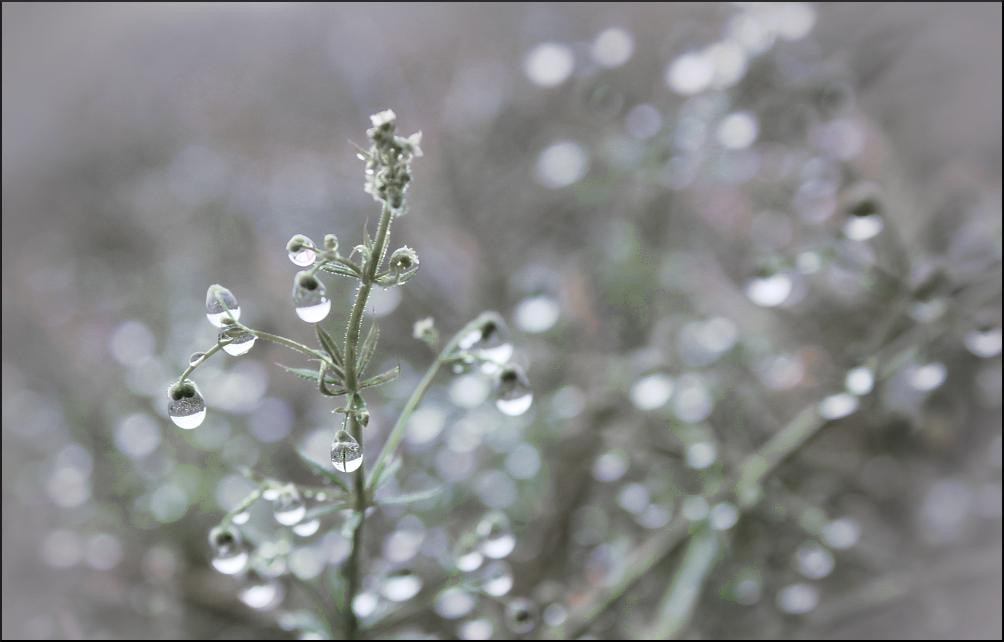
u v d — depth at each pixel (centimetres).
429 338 22
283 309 40
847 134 38
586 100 38
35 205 50
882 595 30
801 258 26
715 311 38
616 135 38
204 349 37
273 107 52
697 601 27
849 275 29
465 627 25
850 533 29
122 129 53
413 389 34
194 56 55
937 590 32
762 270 26
